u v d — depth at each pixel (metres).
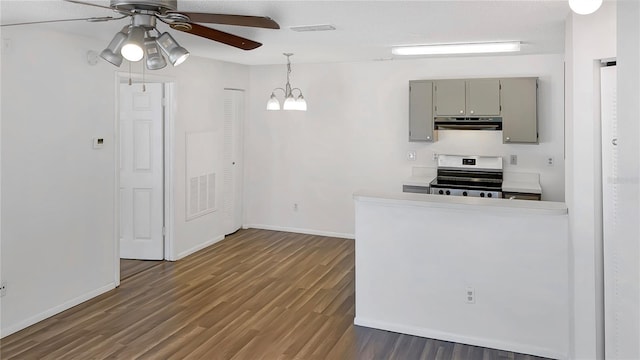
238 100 6.79
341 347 3.38
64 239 4.04
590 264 2.94
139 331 3.62
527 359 3.22
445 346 3.42
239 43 3.21
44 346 3.37
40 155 3.79
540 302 3.26
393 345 3.43
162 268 5.20
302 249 6.00
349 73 6.40
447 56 5.62
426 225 3.53
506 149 5.76
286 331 3.64
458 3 2.97
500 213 3.31
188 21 2.48
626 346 0.53
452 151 6.00
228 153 6.64
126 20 3.43
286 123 6.80
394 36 4.13
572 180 2.99
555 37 4.18
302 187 6.80
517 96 5.41
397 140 6.24
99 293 4.41
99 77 4.34
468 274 3.43
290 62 6.36
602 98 2.87
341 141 6.53
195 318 3.87
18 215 3.63
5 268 3.54
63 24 3.58
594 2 1.82
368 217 3.71
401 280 3.63
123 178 5.46
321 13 3.22
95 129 4.32
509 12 3.19
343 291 4.51
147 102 5.37
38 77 3.75
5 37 3.48
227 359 3.18
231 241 6.38
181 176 5.53
